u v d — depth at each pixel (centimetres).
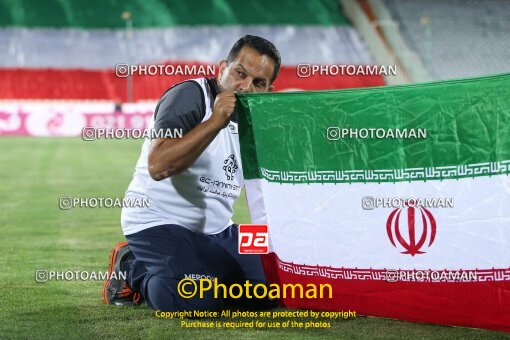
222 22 11981
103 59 11406
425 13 11844
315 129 1415
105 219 2986
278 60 1468
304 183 1439
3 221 2919
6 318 1429
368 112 1371
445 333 1316
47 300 1591
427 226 1342
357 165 1391
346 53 11525
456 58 11325
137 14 11912
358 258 1409
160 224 1486
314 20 11956
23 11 11719
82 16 11812
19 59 11262
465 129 1295
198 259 1455
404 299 1381
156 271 1447
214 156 1500
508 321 1295
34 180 4506
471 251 1311
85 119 9175
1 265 2034
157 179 1402
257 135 1457
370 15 11894
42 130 9188
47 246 2366
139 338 1288
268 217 1481
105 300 1562
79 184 4306
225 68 1473
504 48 11488
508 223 1278
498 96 1268
